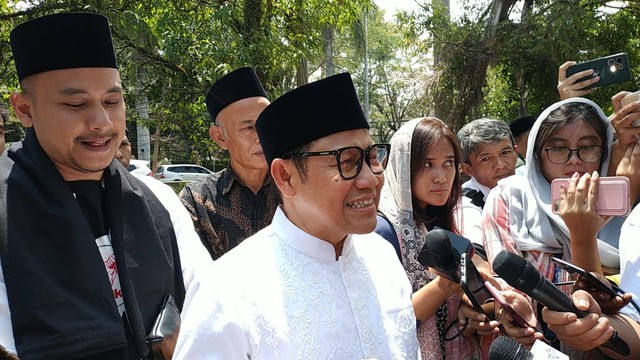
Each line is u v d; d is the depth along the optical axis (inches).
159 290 79.2
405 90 517.3
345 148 61.7
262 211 123.7
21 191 72.5
